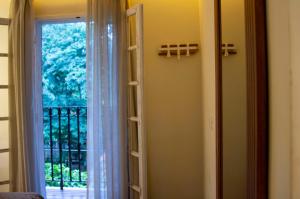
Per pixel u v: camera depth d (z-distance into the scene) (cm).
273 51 104
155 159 304
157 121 302
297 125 91
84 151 423
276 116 103
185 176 301
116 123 282
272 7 104
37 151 290
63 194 371
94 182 277
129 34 282
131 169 286
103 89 276
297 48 88
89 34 279
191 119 298
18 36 280
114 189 280
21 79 279
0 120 286
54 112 416
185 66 296
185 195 302
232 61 157
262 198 110
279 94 100
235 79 152
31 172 285
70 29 450
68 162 421
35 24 306
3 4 304
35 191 287
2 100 296
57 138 418
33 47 288
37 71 304
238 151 149
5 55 286
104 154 278
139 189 268
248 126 125
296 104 91
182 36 295
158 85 299
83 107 416
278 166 102
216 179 197
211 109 228
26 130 282
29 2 284
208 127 248
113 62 280
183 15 295
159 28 297
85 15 304
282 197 100
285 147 98
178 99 299
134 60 283
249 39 121
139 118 265
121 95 279
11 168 286
